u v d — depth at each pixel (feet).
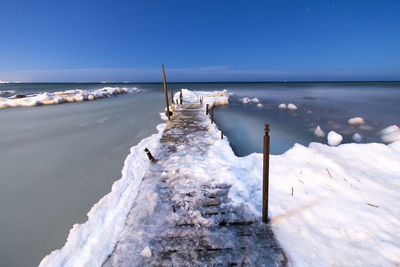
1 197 18.07
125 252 9.17
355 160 18.03
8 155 27.89
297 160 18.02
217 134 28.71
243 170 17.75
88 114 61.31
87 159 26.21
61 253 11.31
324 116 59.36
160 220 11.14
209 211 11.91
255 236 9.96
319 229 10.22
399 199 11.98
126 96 127.13
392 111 66.03
